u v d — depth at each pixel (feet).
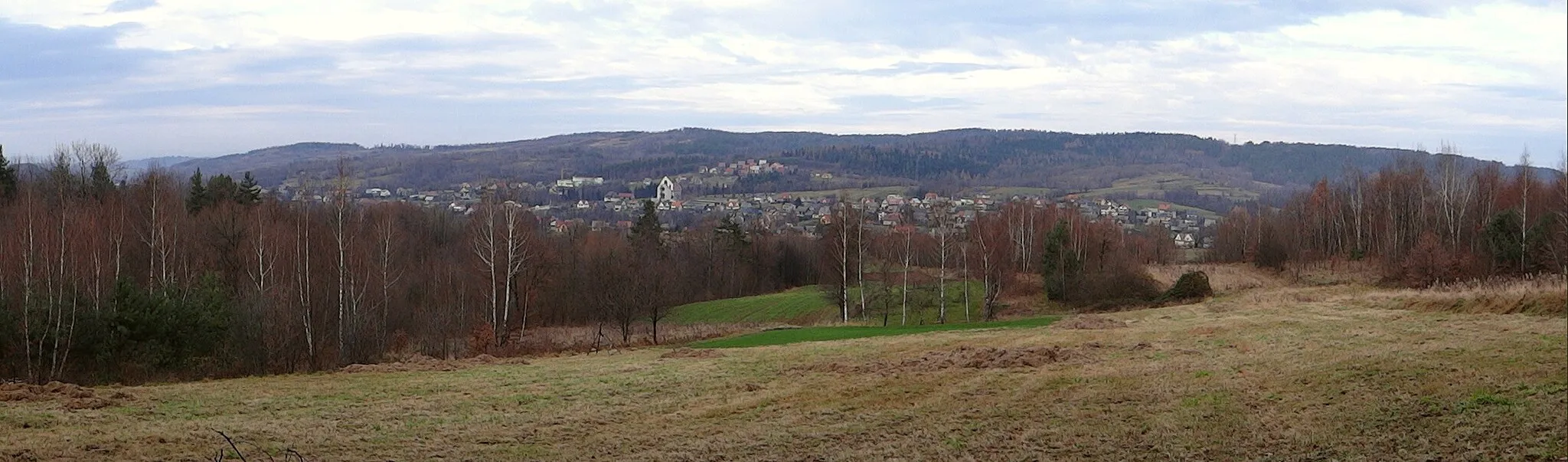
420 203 426.92
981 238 239.50
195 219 221.46
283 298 144.05
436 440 70.49
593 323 247.70
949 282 260.01
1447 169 282.15
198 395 93.56
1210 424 67.31
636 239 331.77
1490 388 69.21
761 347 145.07
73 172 234.79
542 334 216.33
